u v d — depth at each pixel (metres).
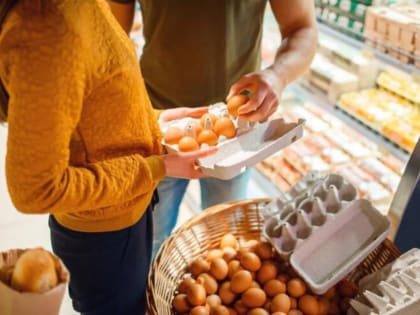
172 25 1.33
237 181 1.62
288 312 1.20
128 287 1.18
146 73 1.48
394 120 1.69
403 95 1.76
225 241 1.38
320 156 2.00
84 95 0.81
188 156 1.00
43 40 0.70
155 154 1.08
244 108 1.09
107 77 0.82
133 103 0.89
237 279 1.23
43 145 0.74
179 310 1.21
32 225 2.11
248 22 1.39
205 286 1.24
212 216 1.40
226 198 1.65
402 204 1.36
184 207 2.25
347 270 1.20
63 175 0.79
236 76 1.46
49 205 0.79
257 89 1.11
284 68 1.21
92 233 1.03
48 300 0.64
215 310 1.18
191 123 1.18
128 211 1.04
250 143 1.18
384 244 1.31
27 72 0.70
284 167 2.09
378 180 1.84
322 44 1.95
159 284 1.21
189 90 1.43
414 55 1.45
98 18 0.78
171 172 0.99
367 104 1.78
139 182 0.91
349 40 1.68
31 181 0.76
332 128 2.13
